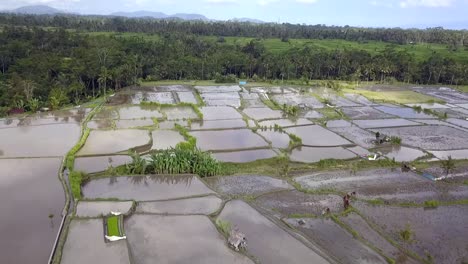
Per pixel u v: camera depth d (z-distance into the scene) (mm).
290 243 36344
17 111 79312
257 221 40125
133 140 63125
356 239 37844
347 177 53781
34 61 101438
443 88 134625
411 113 95812
